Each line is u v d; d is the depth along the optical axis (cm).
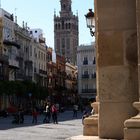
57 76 13300
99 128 616
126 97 605
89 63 12875
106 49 622
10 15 8800
